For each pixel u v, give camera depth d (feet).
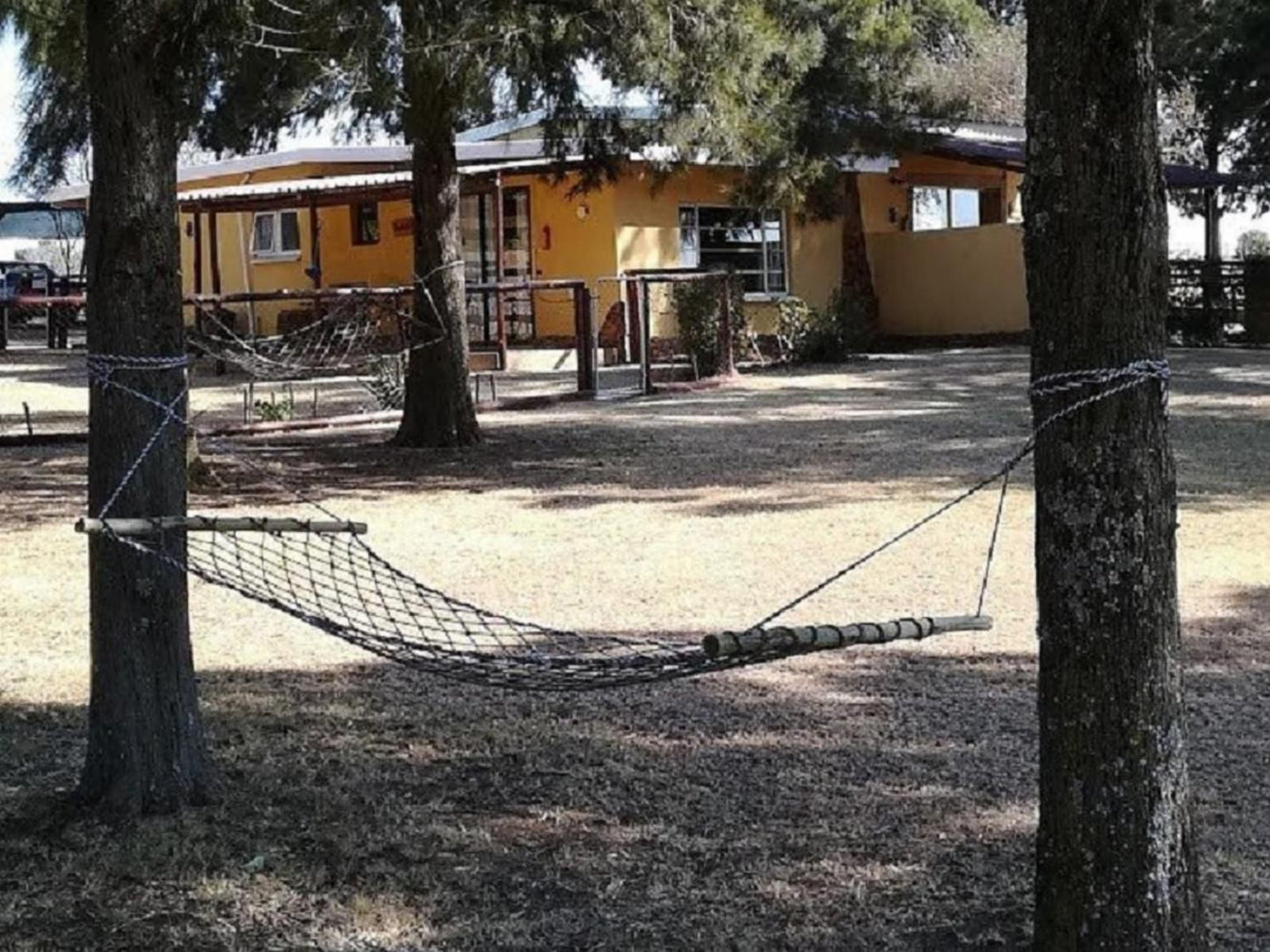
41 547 31.48
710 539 31.12
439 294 44.75
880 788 16.57
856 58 60.39
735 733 18.62
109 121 15.19
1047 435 11.16
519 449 44.45
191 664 16.15
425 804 16.19
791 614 24.64
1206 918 12.35
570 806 16.15
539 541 31.22
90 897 13.87
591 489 37.55
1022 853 14.69
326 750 18.03
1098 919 11.25
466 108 39.99
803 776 17.01
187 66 17.37
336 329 53.98
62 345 89.92
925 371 65.77
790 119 53.47
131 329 15.25
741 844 15.07
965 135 85.25
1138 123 10.78
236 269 91.25
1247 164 94.73
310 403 58.59
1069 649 11.24
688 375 64.03
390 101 35.17
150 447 15.30
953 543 30.09
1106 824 11.20
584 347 58.59
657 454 43.04
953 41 75.20
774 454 42.16
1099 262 10.83
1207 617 23.88
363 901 13.78
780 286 80.48
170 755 15.87
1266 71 78.48
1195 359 68.74
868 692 20.31
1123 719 11.13
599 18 36.63
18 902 13.79
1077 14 10.69
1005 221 91.66
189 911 13.61
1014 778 16.81
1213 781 16.53
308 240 86.69
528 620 24.52
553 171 53.62
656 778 17.01
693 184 76.54
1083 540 11.08
